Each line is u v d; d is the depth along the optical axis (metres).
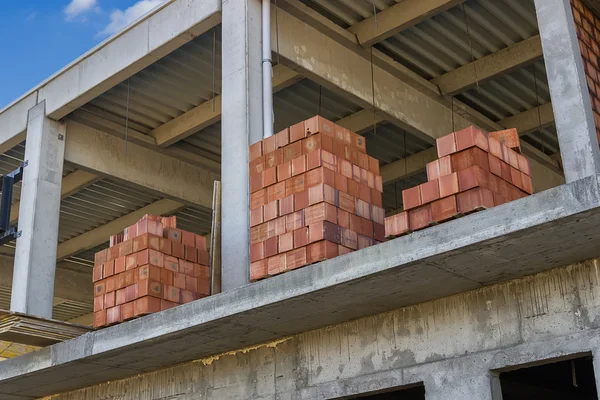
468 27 11.18
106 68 11.38
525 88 12.66
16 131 12.59
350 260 6.78
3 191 11.59
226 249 8.64
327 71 10.73
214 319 7.57
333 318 7.77
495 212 6.02
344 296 7.11
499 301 6.95
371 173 8.35
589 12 7.71
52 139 12.22
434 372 7.13
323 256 7.49
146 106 12.89
